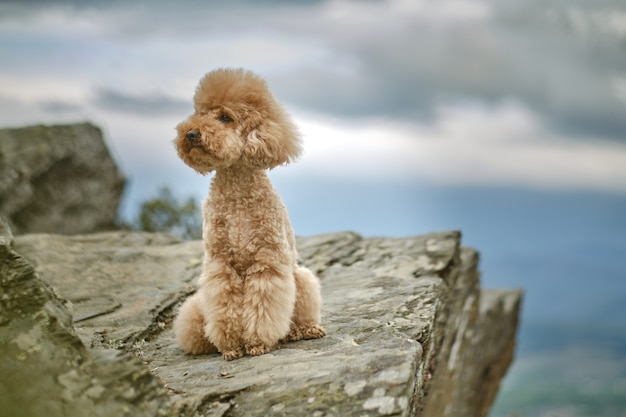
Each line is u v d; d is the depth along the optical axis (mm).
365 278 6336
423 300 5598
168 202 11383
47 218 11242
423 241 7410
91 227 12070
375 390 3459
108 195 12609
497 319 9492
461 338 7500
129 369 3295
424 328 4980
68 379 3203
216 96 4105
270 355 4047
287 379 3627
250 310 4082
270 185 4273
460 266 7449
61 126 12016
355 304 5457
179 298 5840
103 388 3203
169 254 7195
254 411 3453
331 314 5137
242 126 4082
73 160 11883
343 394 3463
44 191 11336
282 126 4168
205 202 4301
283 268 4164
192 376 3840
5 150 11039
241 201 4148
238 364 3936
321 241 7574
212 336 4152
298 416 3389
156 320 5324
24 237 7145
